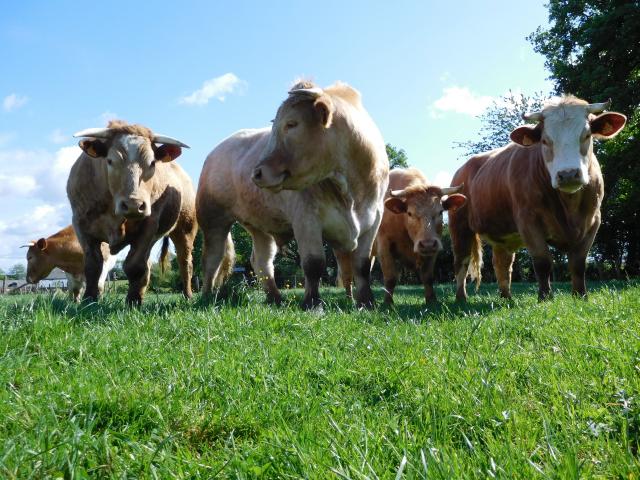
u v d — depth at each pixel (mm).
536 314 5500
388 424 2557
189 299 9281
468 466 2053
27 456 2193
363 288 8391
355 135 7734
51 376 3447
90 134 8312
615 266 33719
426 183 11547
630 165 25125
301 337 4734
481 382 3055
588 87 24672
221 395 3166
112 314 5555
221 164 10250
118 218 8719
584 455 2258
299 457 2215
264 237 10414
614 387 2936
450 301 10492
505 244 10734
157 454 2346
